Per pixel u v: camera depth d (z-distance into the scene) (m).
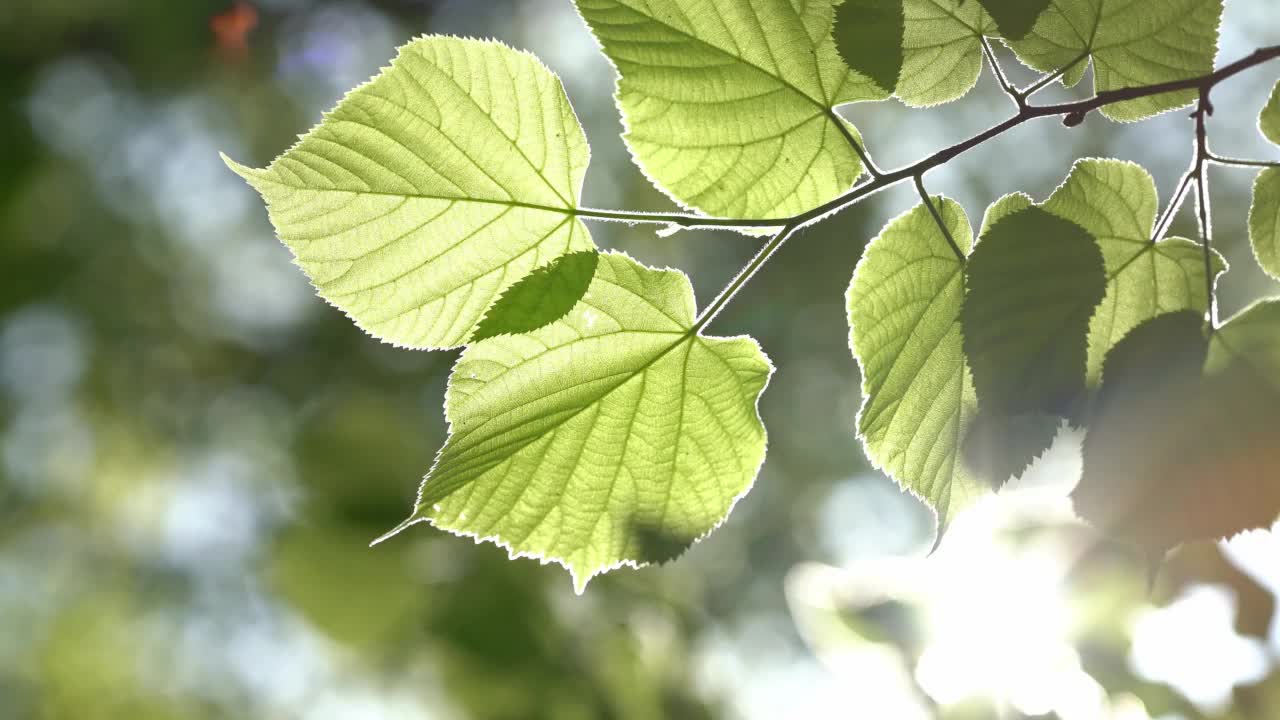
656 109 0.67
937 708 0.79
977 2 0.67
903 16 0.67
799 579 0.82
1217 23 0.67
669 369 0.69
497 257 0.68
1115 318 0.69
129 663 1.62
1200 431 0.68
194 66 1.87
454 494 0.69
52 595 1.74
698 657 1.07
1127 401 0.69
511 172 0.67
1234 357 0.68
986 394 0.69
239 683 1.70
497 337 0.68
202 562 1.82
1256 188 0.69
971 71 0.67
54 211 1.71
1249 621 0.78
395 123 0.67
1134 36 0.67
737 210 0.68
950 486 0.69
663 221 0.68
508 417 0.69
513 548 0.70
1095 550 0.78
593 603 1.01
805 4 0.67
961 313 0.68
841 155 0.68
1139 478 0.69
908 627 0.80
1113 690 0.78
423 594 0.94
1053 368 0.68
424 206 0.67
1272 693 0.78
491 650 0.93
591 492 0.70
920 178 0.68
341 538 0.95
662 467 0.70
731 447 0.70
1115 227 0.68
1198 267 0.69
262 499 1.83
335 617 0.95
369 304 0.67
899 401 0.69
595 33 0.67
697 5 0.66
